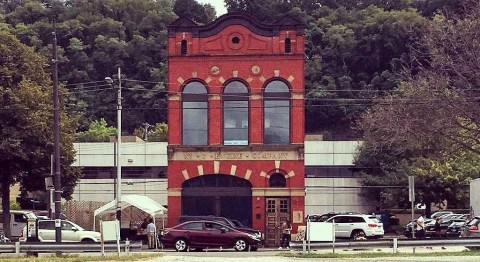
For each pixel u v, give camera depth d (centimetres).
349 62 11275
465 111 3844
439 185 7456
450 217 6881
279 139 5134
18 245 3719
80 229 4772
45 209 8038
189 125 5166
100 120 10788
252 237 4328
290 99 5128
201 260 3253
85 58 10969
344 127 10950
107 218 5631
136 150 8300
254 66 5141
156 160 8288
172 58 5172
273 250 4416
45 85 5853
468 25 3894
